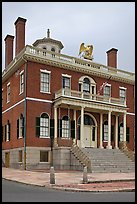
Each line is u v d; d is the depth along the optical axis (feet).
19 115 102.73
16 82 108.47
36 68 101.91
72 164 94.22
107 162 90.48
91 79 115.24
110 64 134.62
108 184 57.93
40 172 84.38
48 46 128.47
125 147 112.57
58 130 103.09
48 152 99.91
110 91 120.98
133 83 128.67
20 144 100.12
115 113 117.08
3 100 123.54
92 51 128.06
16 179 65.16
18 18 115.03
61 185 54.34
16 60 109.29
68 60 109.70
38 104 100.37
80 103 102.12
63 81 107.65
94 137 112.78
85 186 53.98
